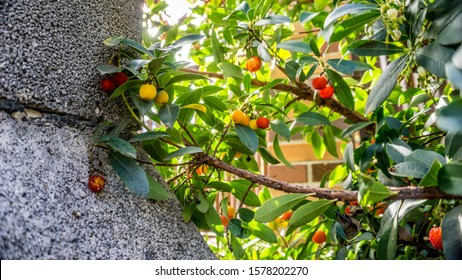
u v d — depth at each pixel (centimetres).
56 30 60
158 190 62
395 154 72
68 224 55
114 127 62
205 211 67
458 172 53
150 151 69
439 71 60
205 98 80
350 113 95
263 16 90
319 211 64
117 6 66
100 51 63
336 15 68
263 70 106
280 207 63
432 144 91
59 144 58
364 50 69
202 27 118
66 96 60
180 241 63
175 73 79
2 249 53
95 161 60
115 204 59
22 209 53
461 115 45
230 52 100
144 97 63
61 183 56
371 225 81
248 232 73
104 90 63
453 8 57
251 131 73
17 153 55
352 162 82
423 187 57
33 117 58
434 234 67
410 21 64
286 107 96
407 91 88
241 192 77
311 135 113
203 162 66
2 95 56
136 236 59
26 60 58
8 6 58
